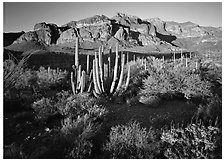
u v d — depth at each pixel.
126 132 4.51
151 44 135.50
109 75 10.50
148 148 4.12
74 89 8.95
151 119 6.20
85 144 4.07
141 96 8.84
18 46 96.81
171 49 113.19
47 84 10.62
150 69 15.38
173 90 9.28
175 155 3.95
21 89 8.75
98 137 4.75
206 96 8.95
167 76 10.59
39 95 8.03
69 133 4.50
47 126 5.32
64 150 3.95
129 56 57.09
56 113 6.02
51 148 4.04
